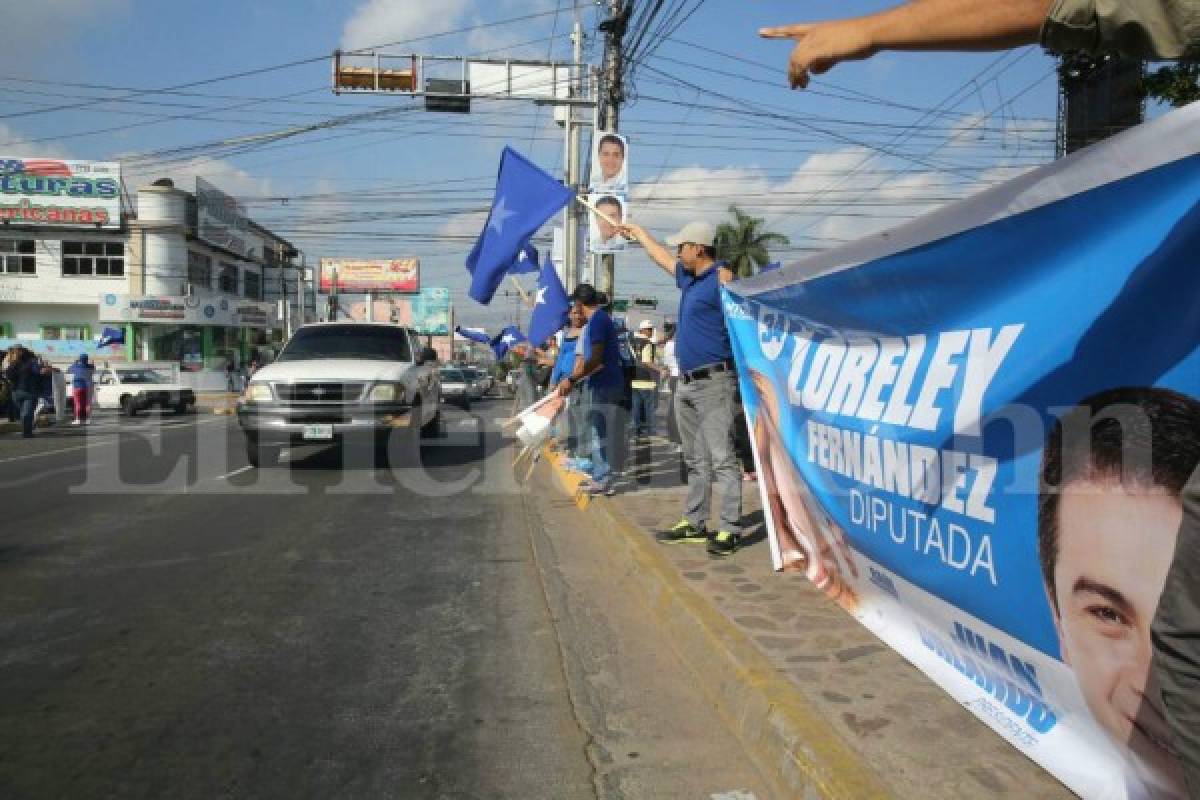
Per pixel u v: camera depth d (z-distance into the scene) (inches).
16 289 1601.9
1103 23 61.3
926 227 104.1
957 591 106.7
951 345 105.6
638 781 116.7
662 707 140.9
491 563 237.6
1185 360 71.1
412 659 163.0
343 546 256.5
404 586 213.9
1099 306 80.1
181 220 1652.3
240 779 117.5
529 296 532.4
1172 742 64.1
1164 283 72.8
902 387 117.3
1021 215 88.3
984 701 104.8
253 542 260.5
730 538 210.1
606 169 582.9
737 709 132.0
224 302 1726.1
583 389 320.2
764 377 169.6
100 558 239.8
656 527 247.4
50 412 789.2
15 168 1545.3
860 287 123.4
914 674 132.6
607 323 293.3
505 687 149.4
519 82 689.6
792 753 111.3
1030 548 91.4
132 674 154.9
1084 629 84.2
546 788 115.0
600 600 203.0
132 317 1574.8
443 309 3371.1
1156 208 73.1
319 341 455.2
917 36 68.8
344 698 144.6
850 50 72.4
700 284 208.7
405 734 131.1
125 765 121.3
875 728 113.4
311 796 113.1
